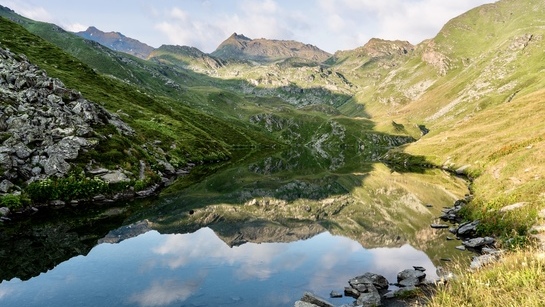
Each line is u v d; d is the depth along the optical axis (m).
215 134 184.38
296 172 96.75
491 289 13.41
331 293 21.03
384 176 85.62
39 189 41.62
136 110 121.62
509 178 40.41
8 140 44.03
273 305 19.22
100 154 53.03
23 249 28.31
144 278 22.80
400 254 28.69
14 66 63.81
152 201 49.97
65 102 61.25
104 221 37.94
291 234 36.69
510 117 117.50
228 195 58.41
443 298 14.33
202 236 34.06
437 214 42.91
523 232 26.41
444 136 131.38
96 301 19.30
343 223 41.84
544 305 10.99
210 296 20.25
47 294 20.12
